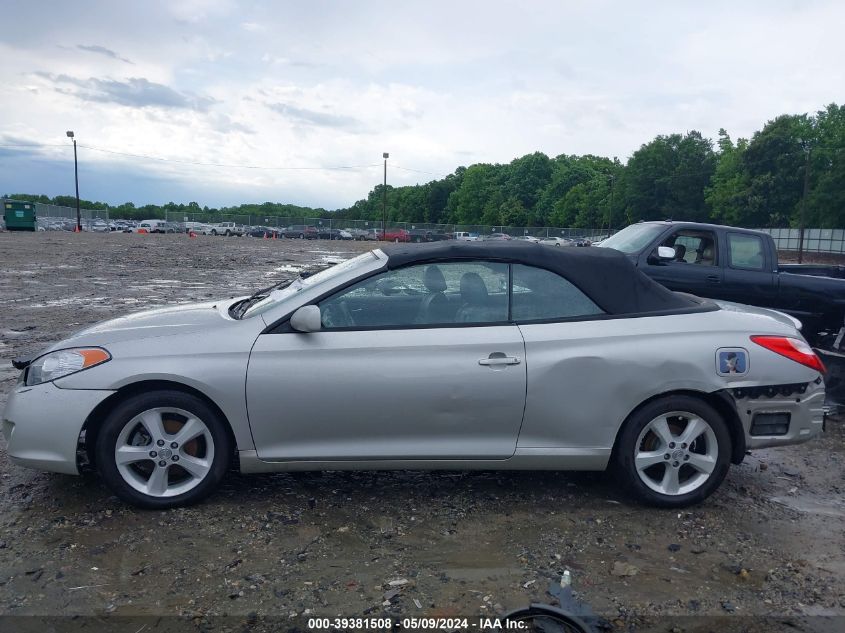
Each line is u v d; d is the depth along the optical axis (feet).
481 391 13.66
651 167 283.79
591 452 14.03
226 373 13.37
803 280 28.60
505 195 410.72
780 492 15.53
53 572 11.32
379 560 11.99
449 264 14.40
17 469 15.61
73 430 13.21
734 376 14.07
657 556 12.39
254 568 11.62
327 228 253.24
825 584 11.55
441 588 11.15
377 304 14.10
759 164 228.43
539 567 11.89
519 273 14.40
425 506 14.21
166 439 13.53
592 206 330.34
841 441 19.42
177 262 81.87
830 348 26.63
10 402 13.70
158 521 13.21
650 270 28.48
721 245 29.12
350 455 13.75
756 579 11.70
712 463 14.24
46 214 233.35
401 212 505.66
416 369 13.57
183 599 10.67
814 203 204.54
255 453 13.71
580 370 13.78
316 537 12.76
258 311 14.39
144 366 13.30
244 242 156.87
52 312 38.60
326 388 13.50
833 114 224.12
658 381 13.87
